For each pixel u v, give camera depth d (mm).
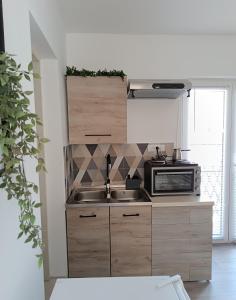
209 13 2311
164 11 2258
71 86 2447
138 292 1063
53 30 1966
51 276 2400
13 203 939
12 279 939
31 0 1302
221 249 3055
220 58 2879
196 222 2354
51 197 2330
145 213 2326
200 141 3080
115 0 2057
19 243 1009
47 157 2289
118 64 2805
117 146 2910
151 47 2812
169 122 2949
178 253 2375
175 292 1065
